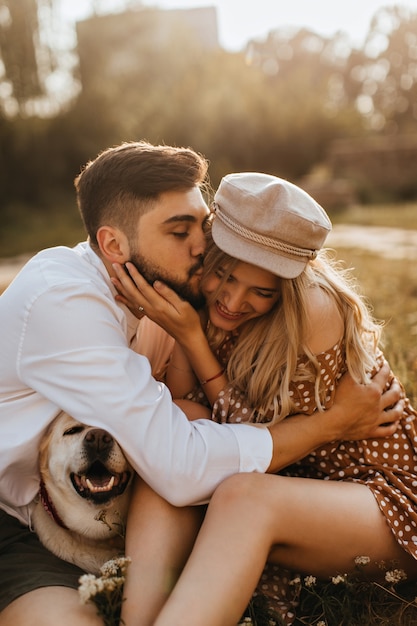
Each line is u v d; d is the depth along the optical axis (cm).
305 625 233
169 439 228
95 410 232
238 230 247
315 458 273
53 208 1950
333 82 4794
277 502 220
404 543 238
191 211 251
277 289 257
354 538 233
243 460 236
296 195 249
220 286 258
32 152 1991
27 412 253
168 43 2645
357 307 271
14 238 1532
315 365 255
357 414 257
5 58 2022
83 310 238
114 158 257
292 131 2577
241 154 2484
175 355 291
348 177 2447
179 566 226
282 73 4122
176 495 227
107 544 262
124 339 250
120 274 259
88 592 198
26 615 204
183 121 2381
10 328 243
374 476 258
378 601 242
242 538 210
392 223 1561
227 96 2477
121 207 252
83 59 2289
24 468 257
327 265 278
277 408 255
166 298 259
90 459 243
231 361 271
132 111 2331
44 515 260
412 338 535
